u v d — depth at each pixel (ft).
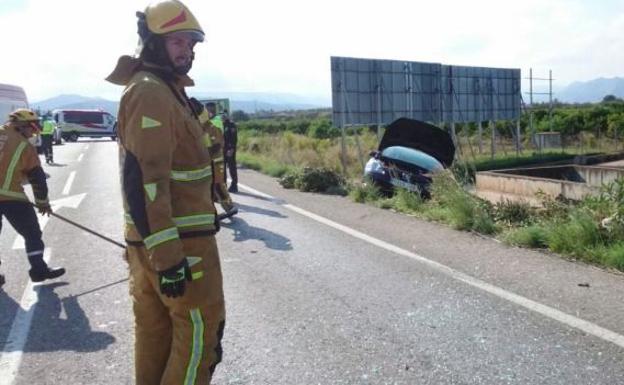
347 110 62.23
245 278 20.12
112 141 146.10
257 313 16.56
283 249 24.16
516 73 90.74
